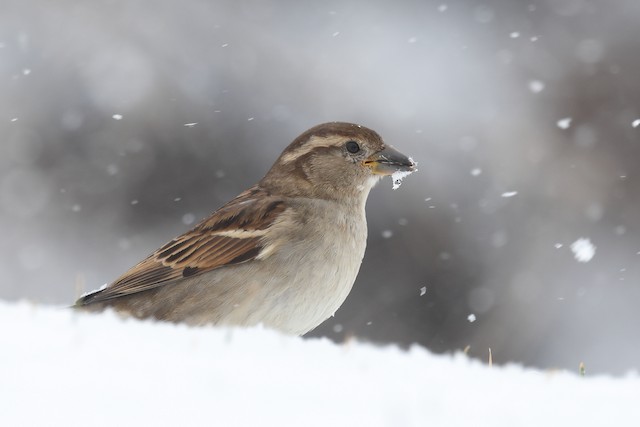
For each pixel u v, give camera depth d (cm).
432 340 1591
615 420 410
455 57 1902
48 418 339
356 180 812
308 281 748
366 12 1961
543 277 1642
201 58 1811
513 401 437
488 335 1595
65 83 1756
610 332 1595
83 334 468
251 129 1758
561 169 1789
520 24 1991
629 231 1741
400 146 1753
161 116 1745
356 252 786
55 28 1794
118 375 395
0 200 1691
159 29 1816
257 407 371
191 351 465
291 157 820
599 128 1858
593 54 1944
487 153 1766
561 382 514
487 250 1661
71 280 1656
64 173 1719
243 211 758
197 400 371
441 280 1627
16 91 1747
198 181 1731
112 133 1733
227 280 742
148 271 756
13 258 1664
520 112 1844
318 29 1906
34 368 392
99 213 1712
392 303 1606
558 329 1599
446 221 1664
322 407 382
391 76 1850
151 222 1717
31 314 526
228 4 1889
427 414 387
